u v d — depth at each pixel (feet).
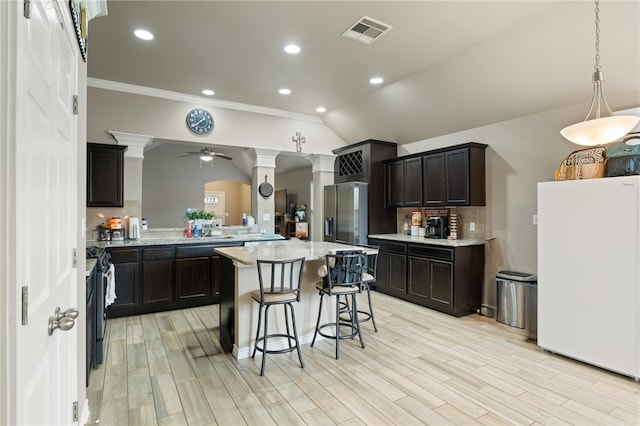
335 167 20.92
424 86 13.74
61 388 4.43
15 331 2.49
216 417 6.89
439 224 15.56
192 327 12.16
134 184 15.16
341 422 6.73
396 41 10.64
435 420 6.79
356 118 18.13
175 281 14.21
